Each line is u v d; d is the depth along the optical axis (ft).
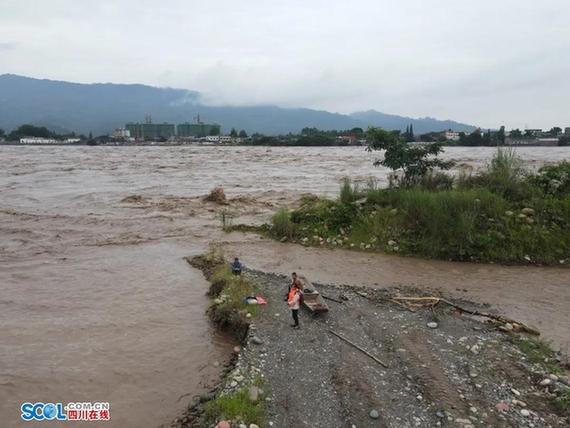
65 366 31.04
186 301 42.86
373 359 30.53
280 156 294.25
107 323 37.83
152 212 86.38
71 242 65.16
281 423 23.79
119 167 192.85
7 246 62.39
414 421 24.04
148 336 35.55
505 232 56.29
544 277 48.32
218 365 31.32
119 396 27.71
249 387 26.68
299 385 27.43
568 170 65.77
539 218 57.88
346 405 25.40
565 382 27.45
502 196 63.72
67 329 36.63
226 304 39.06
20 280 48.55
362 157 279.69
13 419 25.40
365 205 68.49
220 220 79.41
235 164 215.51
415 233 59.88
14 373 30.07
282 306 39.99
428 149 70.90
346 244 61.52
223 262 53.88
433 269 51.78
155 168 189.16
